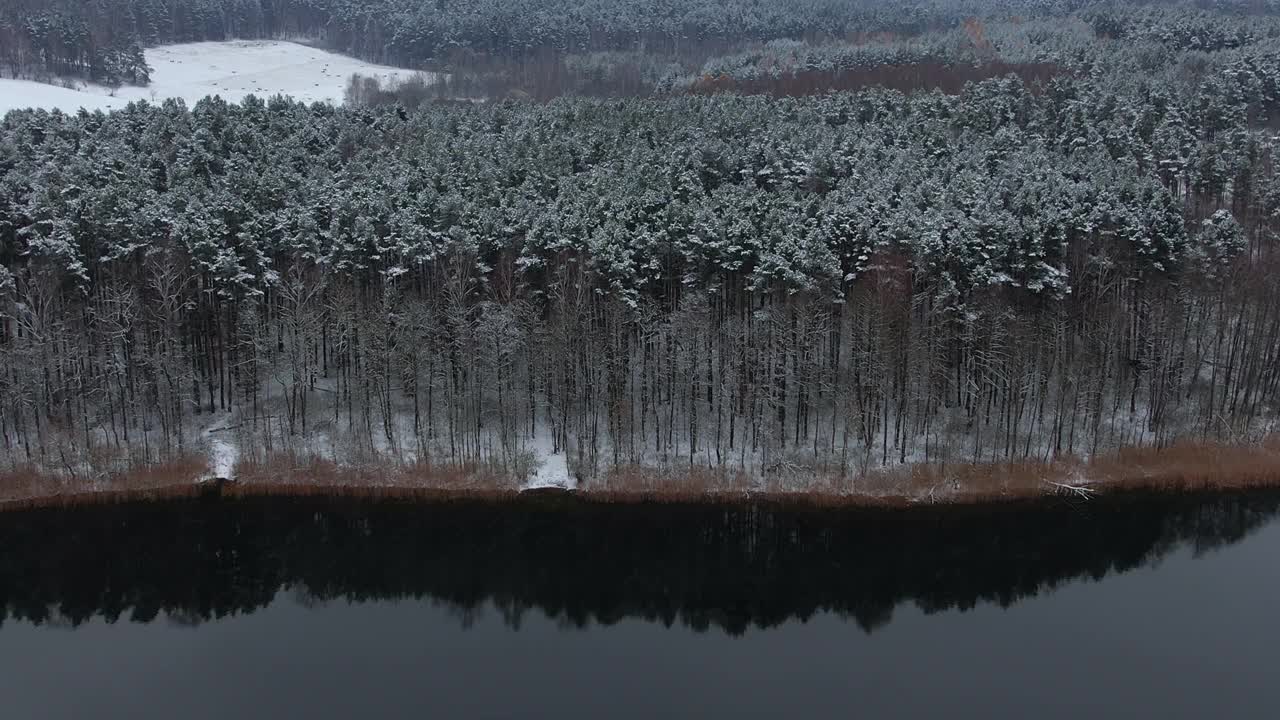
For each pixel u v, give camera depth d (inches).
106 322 2938.0
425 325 3004.4
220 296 2989.7
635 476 2903.5
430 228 3211.1
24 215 3043.8
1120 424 3088.1
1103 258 3024.1
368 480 2920.8
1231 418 3080.7
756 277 2893.7
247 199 3329.2
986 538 2642.7
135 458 2923.2
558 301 3026.6
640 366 3235.7
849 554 2586.1
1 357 2893.7
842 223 3073.3
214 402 3208.7
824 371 3102.9
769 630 2250.2
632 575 2506.2
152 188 3415.4
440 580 2485.2
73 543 2620.6
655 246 3041.3
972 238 2940.5
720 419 2918.3
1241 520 2711.6
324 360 3282.5
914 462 2928.2
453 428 3110.2
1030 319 2942.9
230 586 2439.7
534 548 2635.3
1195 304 3282.5
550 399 3026.6
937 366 2957.7
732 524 2728.8
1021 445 2997.0
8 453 2908.5
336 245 3068.4
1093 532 2659.9
